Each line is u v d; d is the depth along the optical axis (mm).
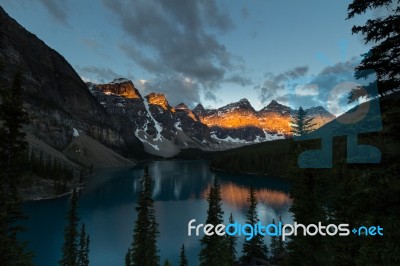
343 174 19281
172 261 58906
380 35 8852
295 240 24859
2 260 18750
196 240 71375
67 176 154375
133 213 99875
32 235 74562
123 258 61094
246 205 107000
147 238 41094
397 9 8484
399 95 8594
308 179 24859
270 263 49406
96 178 197500
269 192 132500
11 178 19953
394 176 8445
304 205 24938
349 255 19703
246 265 51719
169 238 72750
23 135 20750
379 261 8766
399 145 8438
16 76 21109
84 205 112375
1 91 20266
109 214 98312
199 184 171375
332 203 22000
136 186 162000
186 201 121688
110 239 72688
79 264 49312
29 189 118625
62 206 106750
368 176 8680
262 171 198750
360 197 9188
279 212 95125
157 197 131000
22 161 20438
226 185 157250
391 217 8383
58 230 78500
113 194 136625
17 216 20406
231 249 53594
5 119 20016
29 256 20391
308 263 23438
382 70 8875
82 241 49750
